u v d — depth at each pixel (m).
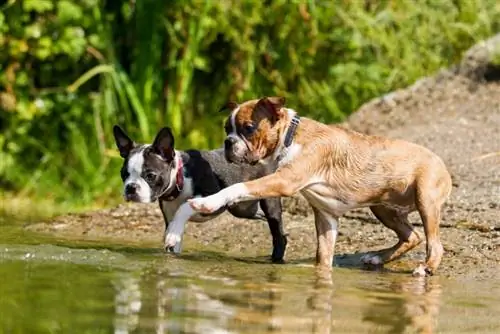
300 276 10.18
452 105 17.97
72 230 13.64
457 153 15.52
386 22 19.42
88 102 18.12
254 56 18.72
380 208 11.62
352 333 7.55
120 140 11.89
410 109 18.08
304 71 18.95
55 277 9.34
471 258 11.45
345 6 19.11
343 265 11.39
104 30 18.17
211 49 18.77
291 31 18.64
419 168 11.27
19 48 17.48
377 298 9.03
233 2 18.33
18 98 17.72
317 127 11.27
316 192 11.29
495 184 14.02
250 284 9.40
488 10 20.41
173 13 18.23
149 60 18.23
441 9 20.09
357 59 19.16
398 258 11.67
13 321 7.46
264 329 7.50
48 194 17.39
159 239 13.09
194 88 18.77
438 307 8.74
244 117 11.02
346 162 11.23
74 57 17.84
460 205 13.22
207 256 11.61
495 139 16.06
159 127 18.19
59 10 17.61
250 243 12.77
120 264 10.29
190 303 8.29
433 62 19.58
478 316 8.45
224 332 7.34
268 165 11.61
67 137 18.06
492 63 18.83
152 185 11.55
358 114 18.28
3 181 17.75
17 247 11.27
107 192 17.19
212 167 12.00
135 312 7.86
